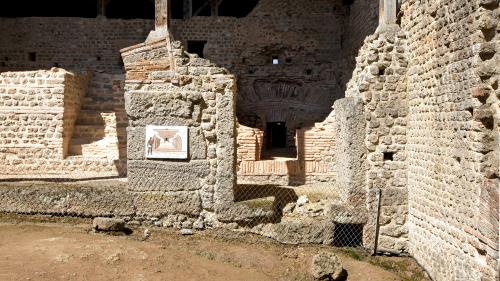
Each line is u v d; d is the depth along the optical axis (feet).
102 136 41.32
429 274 22.90
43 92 38.09
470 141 18.65
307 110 56.39
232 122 25.99
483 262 18.08
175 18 63.00
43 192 26.86
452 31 19.92
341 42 56.49
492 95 17.44
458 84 19.49
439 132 21.57
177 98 25.80
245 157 35.94
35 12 69.05
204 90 25.99
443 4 20.72
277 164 35.40
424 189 23.38
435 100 21.95
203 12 66.33
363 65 27.35
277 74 57.16
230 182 26.05
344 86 53.98
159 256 22.82
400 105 25.66
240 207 25.96
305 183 35.01
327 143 36.24
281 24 57.21
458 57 19.42
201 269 22.20
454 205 20.22
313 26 56.95
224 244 25.57
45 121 37.96
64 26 58.75
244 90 57.47
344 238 26.32
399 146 25.77
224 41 58.03
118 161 37.09
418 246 24.31
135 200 26.35
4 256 20.58
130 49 26.25
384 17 26.55
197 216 26.32
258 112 56.75
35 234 24.27
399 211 25.80
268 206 26.08
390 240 25.80
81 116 42.37
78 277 19.20
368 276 22.98
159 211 26.25
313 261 22.95
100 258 21.35
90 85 46.60
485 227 17.60
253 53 57.57
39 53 58.75
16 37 58.75
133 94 25.93
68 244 22.70
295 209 27.50
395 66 25.66
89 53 59.11
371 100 25.72
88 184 29.76
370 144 25.72
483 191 17.71
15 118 38.01
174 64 26.00
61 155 37.78
